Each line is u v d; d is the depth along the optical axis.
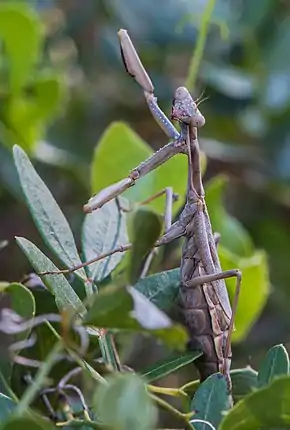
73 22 0.76
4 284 0.58
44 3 0.76
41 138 0.72
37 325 0.60
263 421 0.55
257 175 0.76
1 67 0.70
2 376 0.58
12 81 0.70
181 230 0.62
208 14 0.64
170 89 0.75
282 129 0.76
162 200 0.65
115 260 0.60
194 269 0.62
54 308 0.60
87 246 0.60
